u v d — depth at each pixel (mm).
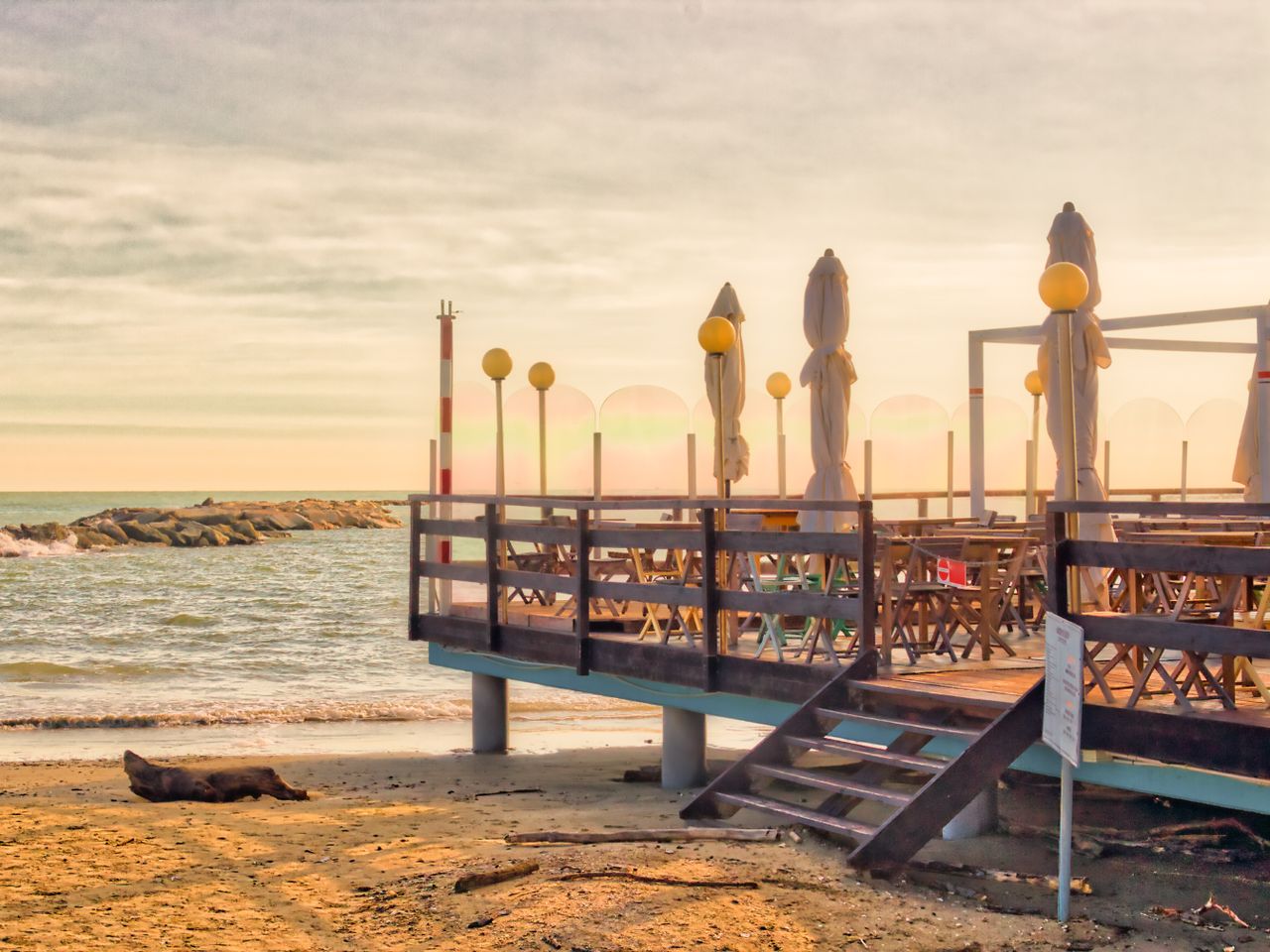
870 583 8602
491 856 7785
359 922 6562
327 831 8953
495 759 13672
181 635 33062
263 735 16891
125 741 16406
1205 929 6570
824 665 8891
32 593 47375
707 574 9609
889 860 7270
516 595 13578
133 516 95688
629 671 10422
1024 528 10156
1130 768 7297
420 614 13141
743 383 12516
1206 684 7742
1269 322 11305
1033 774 10234
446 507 13570
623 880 7059
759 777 8633
